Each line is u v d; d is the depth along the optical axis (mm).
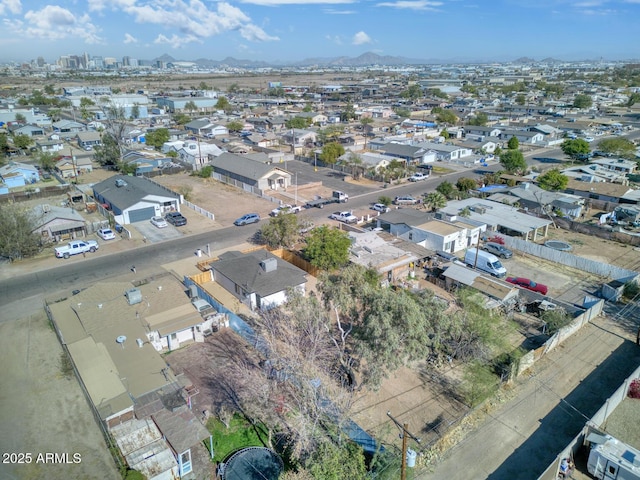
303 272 38562
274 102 192250
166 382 25516
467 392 27000
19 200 65812
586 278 42281
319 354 26984
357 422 24609
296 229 47500
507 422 24875
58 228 50656
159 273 42062
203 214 60469
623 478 20109
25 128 113188
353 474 19844
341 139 108312
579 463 22188
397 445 22797
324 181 78125
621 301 37906
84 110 146375
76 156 91125
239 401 26031
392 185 75438
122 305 33156
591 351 31266
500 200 60125
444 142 108000
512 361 29500
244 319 34188
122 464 21500
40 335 33188
